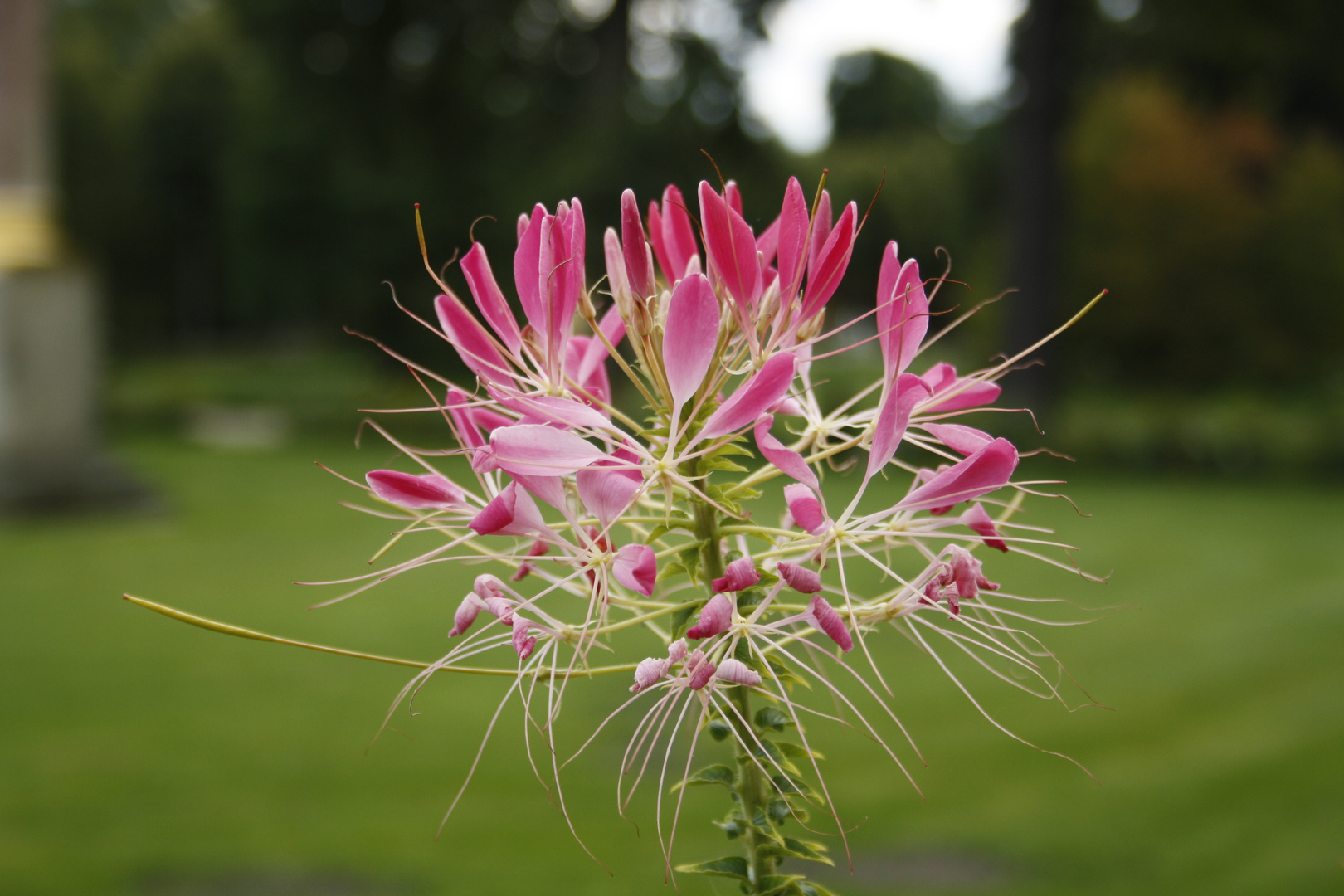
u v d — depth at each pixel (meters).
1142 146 27.50
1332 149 29.09
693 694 1.38
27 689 7.18
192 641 8.30
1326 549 11.84
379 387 27.19
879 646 7.66
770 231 1.50
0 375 13.71
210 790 5.48
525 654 1.30
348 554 11.73
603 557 1.35
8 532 12.91
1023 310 19.91
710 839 4.71
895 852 4.64
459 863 4.57
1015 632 1.41
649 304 1.41
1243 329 27.67
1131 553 11.62
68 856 4.72
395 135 24.31
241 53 27.61
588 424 1.35
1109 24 25.77
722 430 1.30
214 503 15.22
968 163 38.88
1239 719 6.39
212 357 46.59
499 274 24.48
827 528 1.30
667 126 22.64
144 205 42.78
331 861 4.63
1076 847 4.68
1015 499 1.47
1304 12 19.30
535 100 25.59
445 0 22.44
